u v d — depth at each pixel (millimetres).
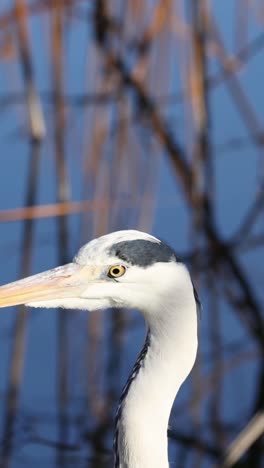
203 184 13219
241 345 10484
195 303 5945
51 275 6156
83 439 9359
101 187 13102
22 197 12859
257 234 12344
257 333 10633
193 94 13578
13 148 13984
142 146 14102
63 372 10125
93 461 9102
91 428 9469
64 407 9711
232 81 14562
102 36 15094
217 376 10062
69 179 13266
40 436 9367
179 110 14672
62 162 13719
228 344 10484
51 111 14344
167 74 14766
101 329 10734
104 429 9453
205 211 12711
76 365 10242
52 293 6094
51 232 12164
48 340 10547
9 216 12422
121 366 10242
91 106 14484
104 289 6023
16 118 14469
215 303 11258
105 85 14875
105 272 6023
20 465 9039
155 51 14789
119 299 6012
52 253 11773
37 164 13664
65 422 9547
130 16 14945
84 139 14125
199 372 10148
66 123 14289
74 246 11859
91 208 12633
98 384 9992
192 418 9539
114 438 6055
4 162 13664
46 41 14648
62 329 10734
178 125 14523
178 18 14570
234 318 10938
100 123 14227
